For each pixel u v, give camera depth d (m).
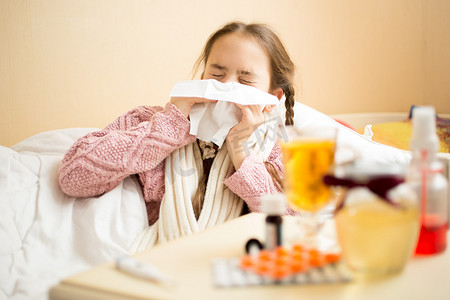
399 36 2.62
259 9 2.36
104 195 1.26
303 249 0.68
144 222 1.27
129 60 2.01
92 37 1.90
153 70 2.08
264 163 1.32
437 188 0.70
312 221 0.78
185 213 1.21
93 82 1.92
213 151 1.32
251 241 0.71
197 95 1.24
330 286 0.59
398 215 0.61
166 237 1.20
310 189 0.70
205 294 0.57
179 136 1.27
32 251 1.13
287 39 2.43
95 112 1.94
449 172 0.97
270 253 0.65
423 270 0.65
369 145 1.50
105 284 0.60
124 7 1.98
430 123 0.71
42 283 1.02
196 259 0.69
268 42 1.38
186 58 2.18
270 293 0.57
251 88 1.27
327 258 0.65
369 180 0.61
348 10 2.58
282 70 1.43
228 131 1.28
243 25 1.39
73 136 1.51
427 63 2.60
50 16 1.80
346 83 2.63
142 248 1.18
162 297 0.56
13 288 1.02
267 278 0.60
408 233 0.62
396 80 2.65
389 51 2.64
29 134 1.78
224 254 0.71
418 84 2.63
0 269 1.06
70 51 1.86
